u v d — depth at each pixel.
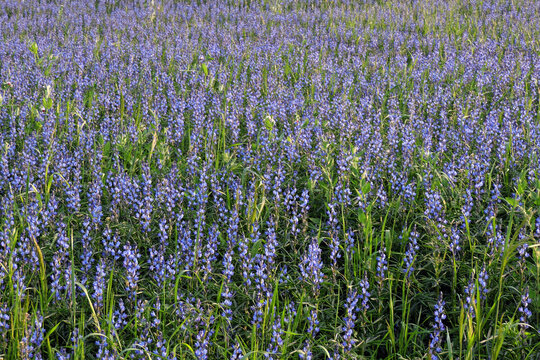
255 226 4.91
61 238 4.79
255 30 16.39
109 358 3.62
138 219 5.57
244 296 4.50
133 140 7.29
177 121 7.59
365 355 4.21
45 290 4.32
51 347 4.11
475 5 19.19
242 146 7.43
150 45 13.27
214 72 10.34
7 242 4.59
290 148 6.63
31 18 19.17
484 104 8.48
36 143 6.88
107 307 4.18
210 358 4.02
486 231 5.26
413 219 5.60
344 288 4.85
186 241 4.86
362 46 13.39
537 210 5.16
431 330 4.38
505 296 4.48
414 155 6.76
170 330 4.23
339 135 7.68
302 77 10.65
